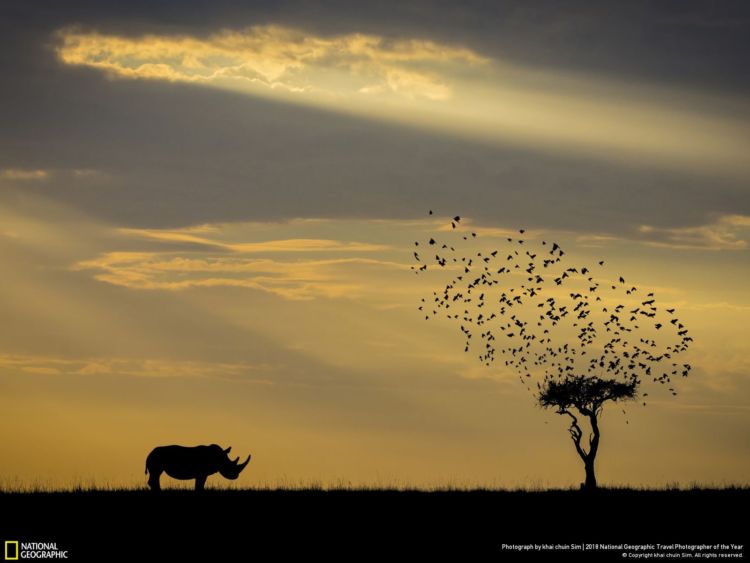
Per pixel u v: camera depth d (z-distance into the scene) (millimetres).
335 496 191375
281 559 144625
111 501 178375
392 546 153750
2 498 179000
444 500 192000
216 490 195000
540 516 178375
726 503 194125
